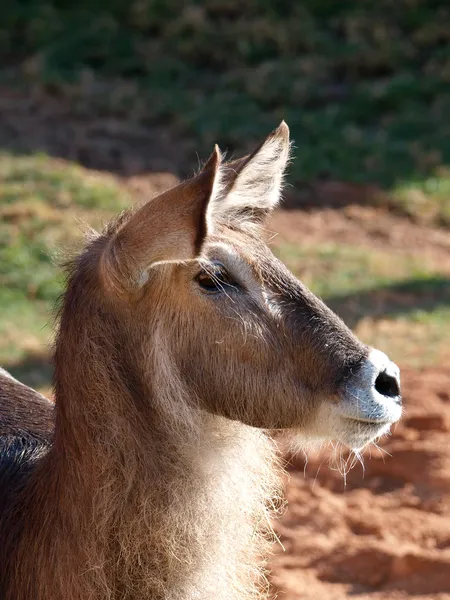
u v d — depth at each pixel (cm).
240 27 4966
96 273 1016
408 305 2944
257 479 1077
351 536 1680
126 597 1012
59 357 1034
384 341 2600
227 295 997
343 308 2881
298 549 1630
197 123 4369
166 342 1002
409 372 2325
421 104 4547
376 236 3669
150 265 958
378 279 3175
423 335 2655
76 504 1012
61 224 3294
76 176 3672
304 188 4006
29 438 1191
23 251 3123
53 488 1041
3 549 1091
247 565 1096
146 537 1003
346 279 3156
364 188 4019
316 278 3145
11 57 4953
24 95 4553
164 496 1003
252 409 1008
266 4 5091
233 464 1038
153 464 1002
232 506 1038
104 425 1001
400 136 4375
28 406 1280
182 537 1012
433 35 4900
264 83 4631
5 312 2817
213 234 1006
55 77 4650
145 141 4244
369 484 1848
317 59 4775
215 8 5109
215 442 1030
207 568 1030
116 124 4356
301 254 3341
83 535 1008
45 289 2953
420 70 4766
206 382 1007
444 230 3784
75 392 1012
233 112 4447
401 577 1557
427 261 3419
